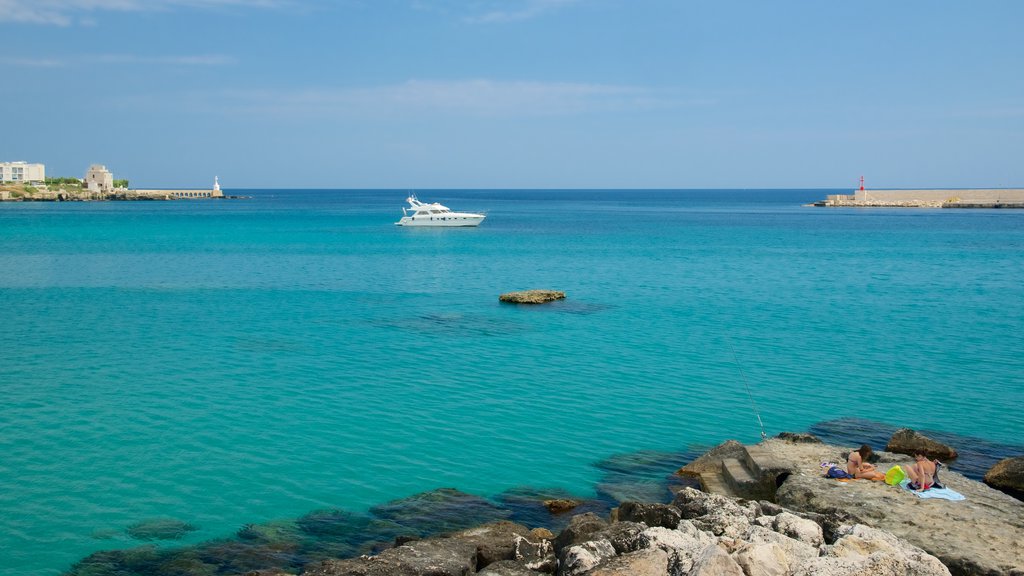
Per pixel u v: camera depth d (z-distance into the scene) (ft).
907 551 44.83
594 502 60.03
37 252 246.27
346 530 54.80
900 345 113.91
